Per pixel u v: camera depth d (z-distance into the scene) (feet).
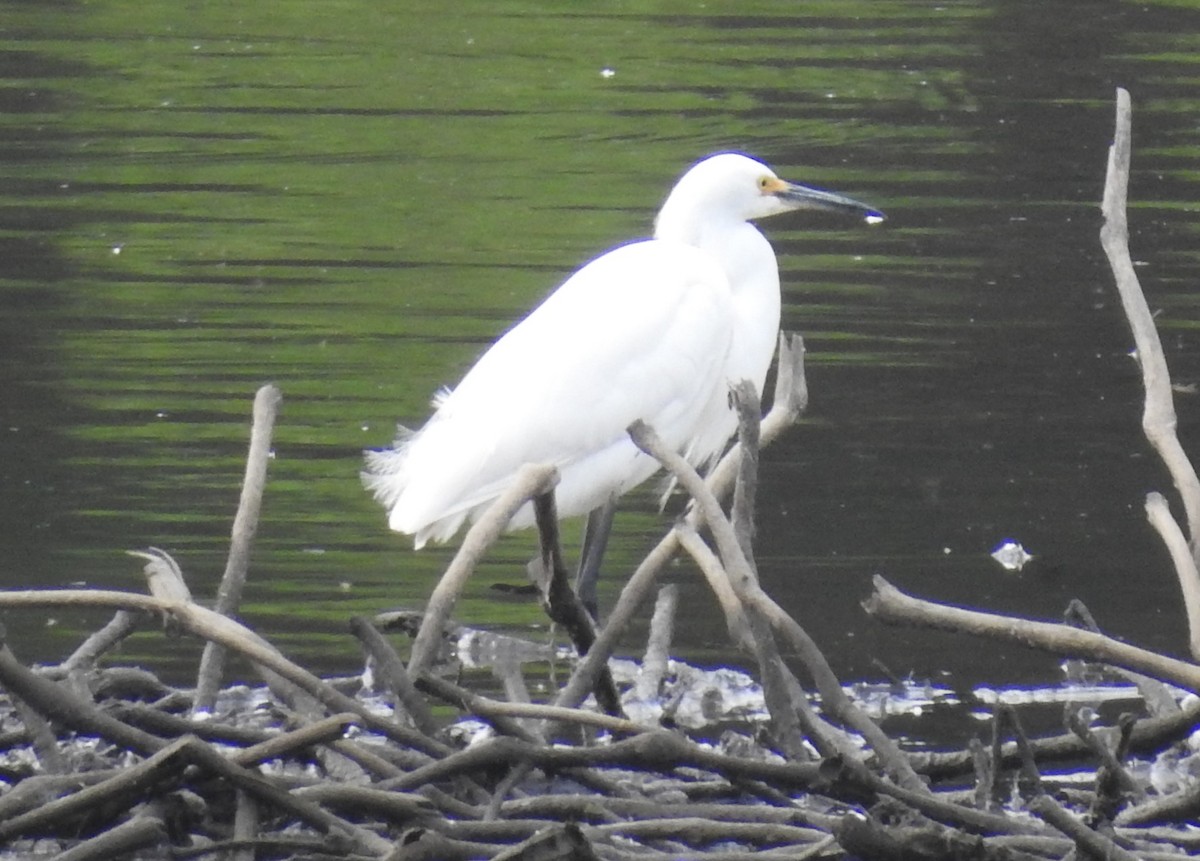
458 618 34.19
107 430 43.32
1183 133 73.26
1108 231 24.68
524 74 82.94
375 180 67.36
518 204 64.44
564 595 24.14
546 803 20.67
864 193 65.36
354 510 39.32
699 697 30.66
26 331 50.24
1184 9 93.40
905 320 52.47
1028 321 52.54
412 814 19.53
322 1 96.32
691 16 93.25
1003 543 38.42
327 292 54.75
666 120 75.97
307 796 19.54
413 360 48.98
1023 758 21.66
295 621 33.53
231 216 62.39
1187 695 31.68
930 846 18.44
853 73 82.28
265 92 79.61
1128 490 41.47
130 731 20.35
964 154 70.38
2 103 75.92
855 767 20.04
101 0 94.63
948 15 92.32
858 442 44.19
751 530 23.25
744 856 19.15
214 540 37.24
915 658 33.01
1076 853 18.92
